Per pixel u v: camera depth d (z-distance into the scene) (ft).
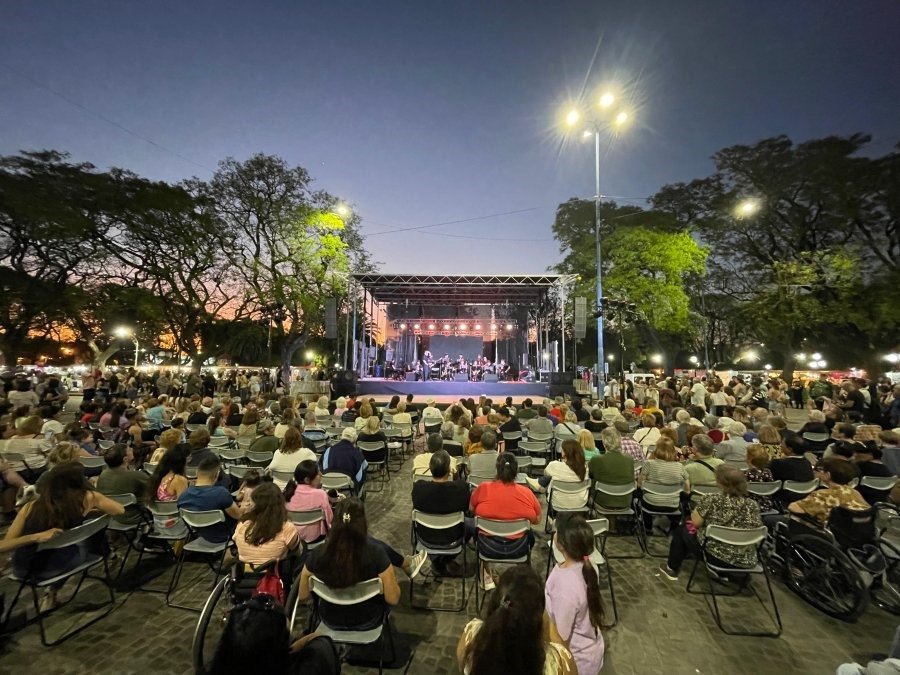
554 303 88.74
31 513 12.21
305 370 105.70
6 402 34.42
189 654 11.76
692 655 12.05
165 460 16.19
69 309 81.20
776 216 87.35
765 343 104.27
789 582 15.56
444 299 99.66
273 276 81.97
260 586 11.20
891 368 84.69
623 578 16.44
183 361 121.08
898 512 16.57
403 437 31.89
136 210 71.20
